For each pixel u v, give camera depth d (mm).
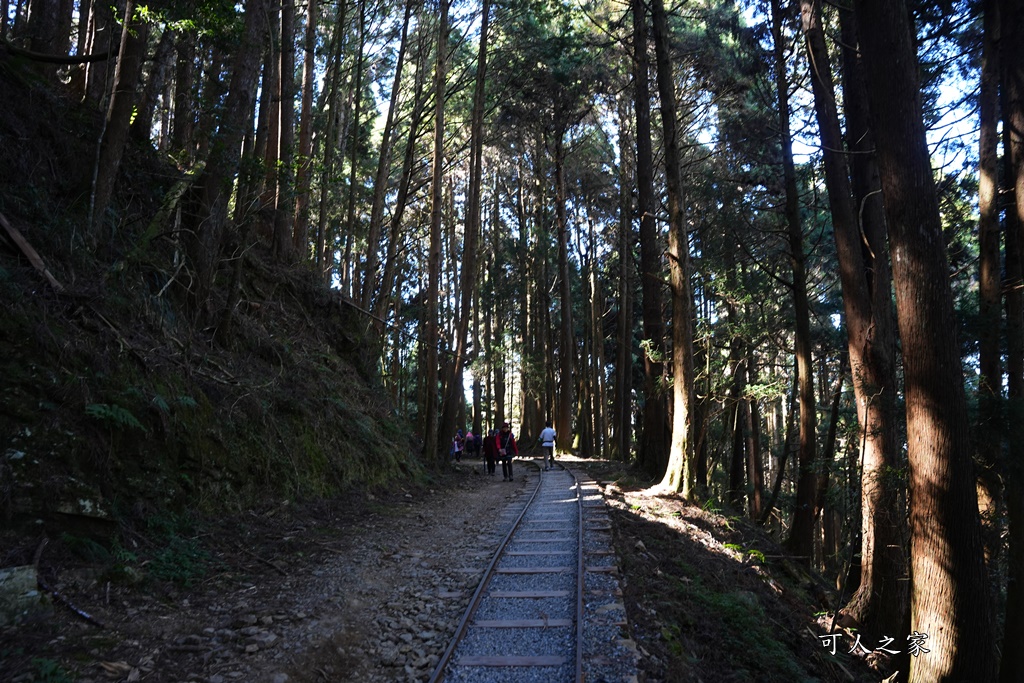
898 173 7887
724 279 20391
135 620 6090
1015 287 11078
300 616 6609
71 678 4793
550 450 22969
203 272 12359
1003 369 12336
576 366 43625
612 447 37188
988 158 11320
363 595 7508
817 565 29891
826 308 24594
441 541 10406
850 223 13227
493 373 40938
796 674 8211
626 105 29375
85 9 15891
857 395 12609
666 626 7426
